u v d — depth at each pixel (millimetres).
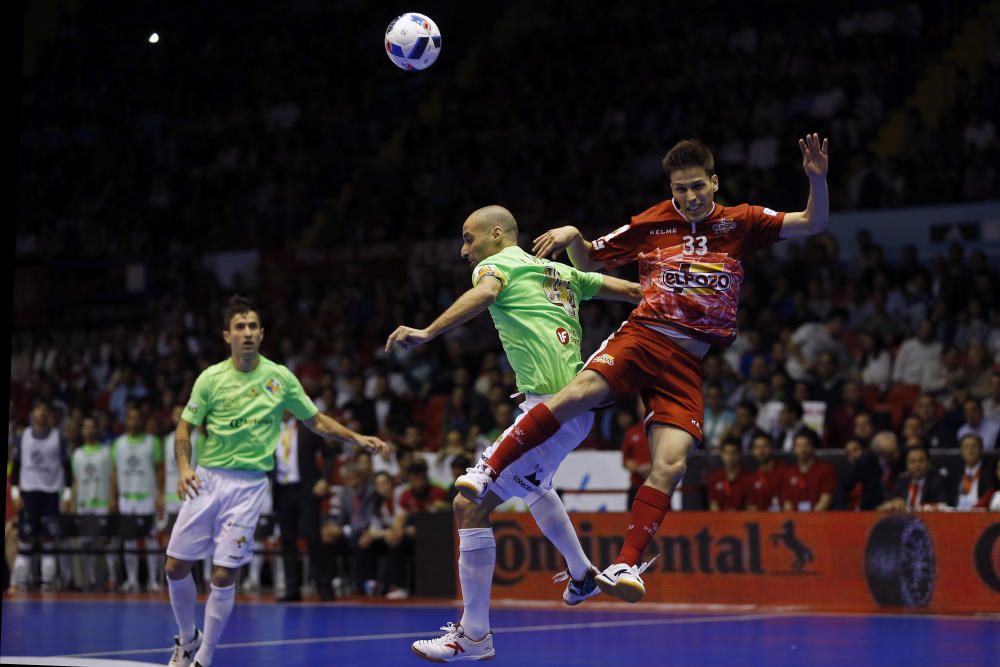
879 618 24906
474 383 42875
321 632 24266
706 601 29094
